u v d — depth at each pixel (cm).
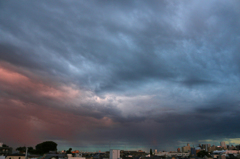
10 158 13712
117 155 11119
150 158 13438
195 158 14812
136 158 13450
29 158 13625
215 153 18275
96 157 13938
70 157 11044
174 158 14975
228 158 13962
